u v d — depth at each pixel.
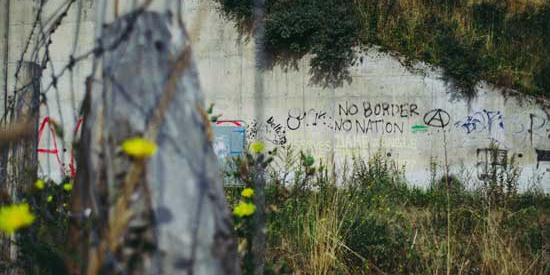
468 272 6.86
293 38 19.48
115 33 2.67
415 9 19.66
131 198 2.33
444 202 10.47
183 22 2.76
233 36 20.30
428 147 18.45
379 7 19.72
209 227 2.42
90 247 2.49
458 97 18.25
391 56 18.91
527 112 17.69
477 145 18.02
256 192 4.67
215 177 2.56
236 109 20.20
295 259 6.49
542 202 13.48
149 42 2.59
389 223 8.16
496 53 18.45
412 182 18.36
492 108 17.97
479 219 8.16
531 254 7.34
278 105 19.86
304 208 7.26
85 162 2.64
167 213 2.34
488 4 19.41
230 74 20.30
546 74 17.77
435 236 7.60
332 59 19.20
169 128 2.46
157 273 2.29
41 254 3.37
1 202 4.05
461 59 18.14
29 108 4.38
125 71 2.55
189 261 2.33
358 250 7.33
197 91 2.65
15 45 20.97
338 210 7.71
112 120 2.50
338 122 19.28
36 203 3.90
